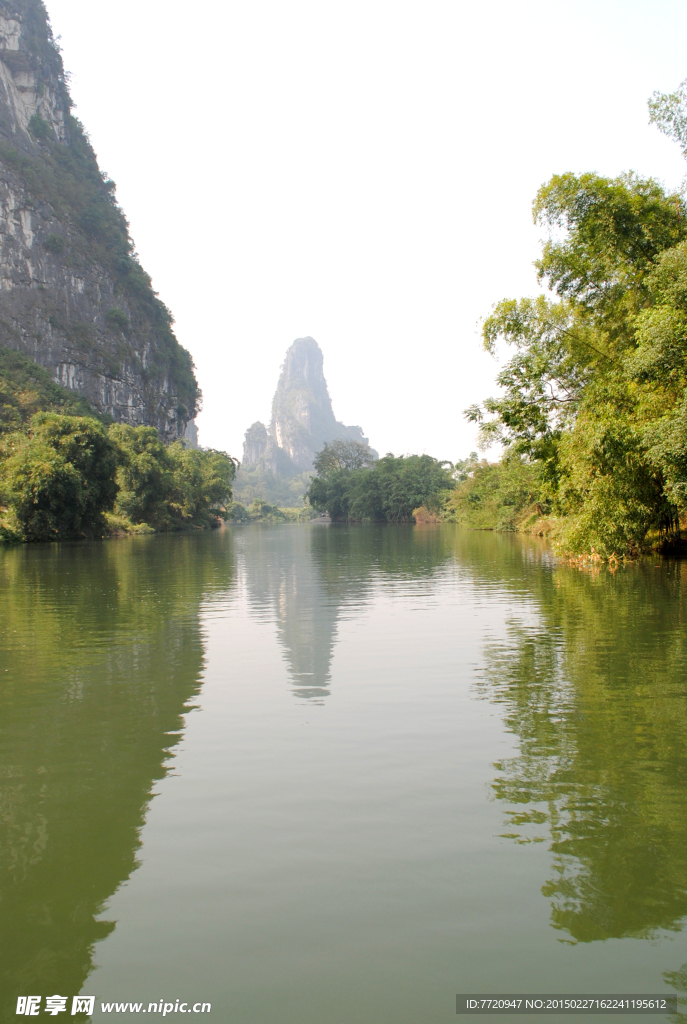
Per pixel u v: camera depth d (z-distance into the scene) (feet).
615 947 12.01
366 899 13.42
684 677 29.19
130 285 449.48
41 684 29.40
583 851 15.05
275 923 12.78
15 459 159.43
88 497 167.73
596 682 28.60
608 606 48.88
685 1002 10.79
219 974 11.52
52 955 12.09
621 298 71.82
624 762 19.93
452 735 22.31
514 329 76.07
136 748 21.61
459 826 16.20
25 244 362.12
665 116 63.72
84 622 45.44
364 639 38.83
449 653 34.76
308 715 24.63
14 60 406.82
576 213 68.49
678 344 56.95
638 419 66.54
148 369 448.65
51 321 367.04
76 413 293.84
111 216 456.04
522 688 27.84
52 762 20.53
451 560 97.45
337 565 92.32
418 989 11.08
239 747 21.53
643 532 73.82
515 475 179.11
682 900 13.30
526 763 19.93
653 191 66.69
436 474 354.54
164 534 224.53
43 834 16.19
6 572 83.25
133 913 13.16
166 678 30.32
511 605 51.19
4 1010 10.89
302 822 16.49
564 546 80.12
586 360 75.41
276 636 40.06
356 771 19.48
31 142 404.36
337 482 434.71
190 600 56.70
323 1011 10.67
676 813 16.78
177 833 16.10
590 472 70.59
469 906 13.16
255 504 568.00
